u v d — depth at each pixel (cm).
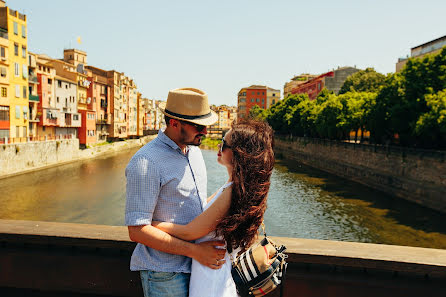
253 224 159
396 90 2886
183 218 177
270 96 13738
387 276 216
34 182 3341
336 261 213
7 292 250
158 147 176
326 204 2627
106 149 6341
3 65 3906
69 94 5828
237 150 160
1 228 249
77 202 2634
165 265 176
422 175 2677
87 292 239
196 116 178
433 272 206
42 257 242
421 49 4550
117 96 8019
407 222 2138
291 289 219
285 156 6444
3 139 3744
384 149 3241
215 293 166
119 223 2138
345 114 4259
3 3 4181
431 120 2420
